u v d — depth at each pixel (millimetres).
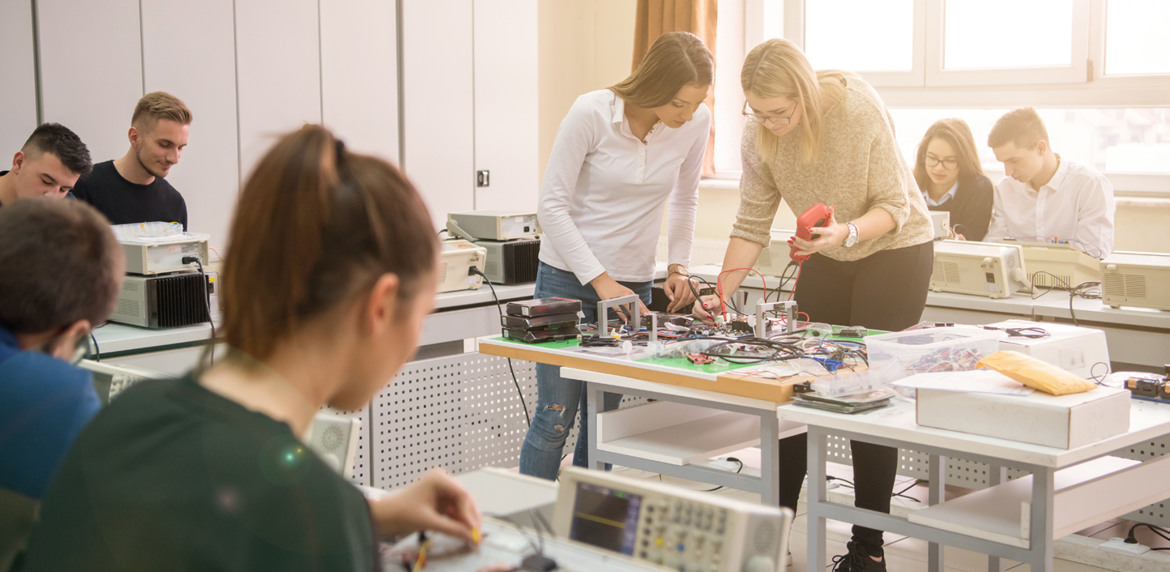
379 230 611
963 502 1777
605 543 856
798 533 2891
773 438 1900
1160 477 1885
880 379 1961
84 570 554
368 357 657
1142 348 2957
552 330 2369
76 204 1063
